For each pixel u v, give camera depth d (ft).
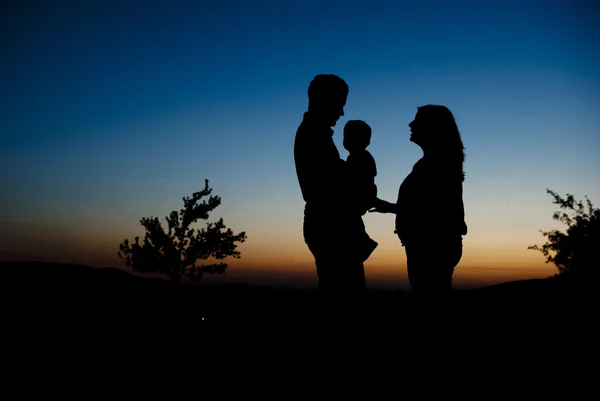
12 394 10.51
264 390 10.82
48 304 20.39
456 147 13.41
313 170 11.20
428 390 10.28
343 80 11.87
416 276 13.28
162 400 10.34
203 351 14.15
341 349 10.97
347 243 11.21
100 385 11.34
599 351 13.00
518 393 10.23
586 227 39.24
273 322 17.28
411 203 13.21
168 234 49.06
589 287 21.71
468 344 13.46
